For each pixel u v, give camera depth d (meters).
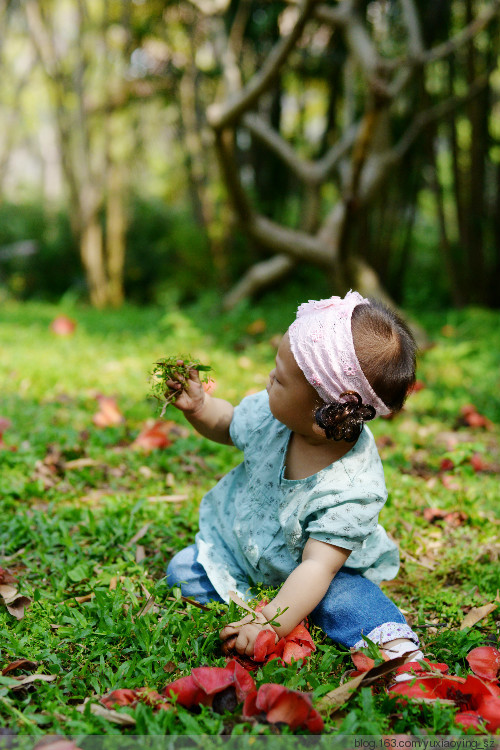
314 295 9.73
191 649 1.82
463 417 4.30
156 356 5.65
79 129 10.56
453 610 2.14
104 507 2.73
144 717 1.47
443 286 10.55
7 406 4.02
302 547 1.95
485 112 8.77
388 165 7.38
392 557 2.13
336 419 1.76
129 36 10.27
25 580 2.18
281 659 1.72
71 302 10.04
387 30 8.85
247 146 11.11
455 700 1.61
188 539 2.53
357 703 1.60
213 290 10.40
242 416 2.15
